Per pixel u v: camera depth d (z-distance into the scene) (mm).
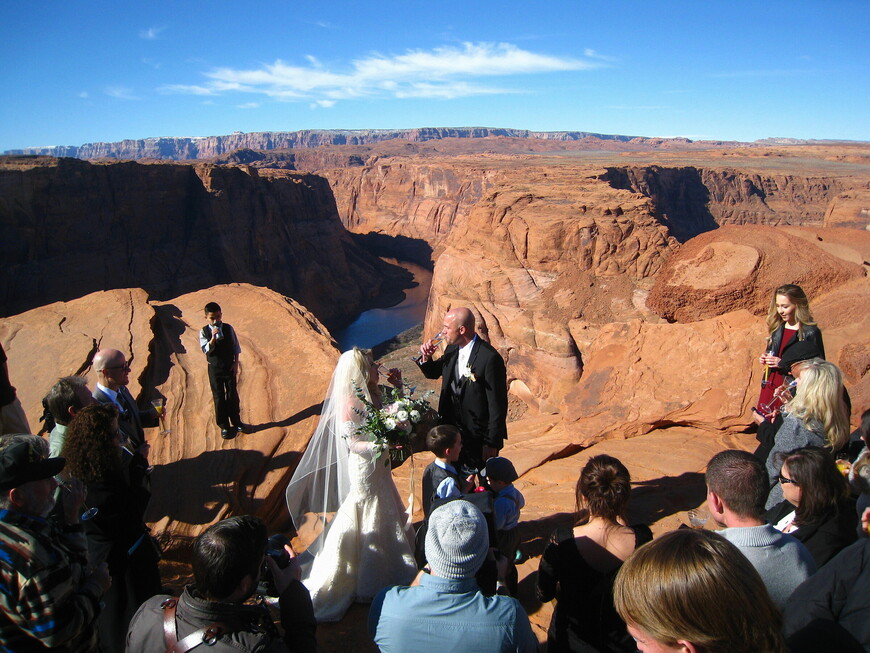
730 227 18938
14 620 3326
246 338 12156
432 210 151000
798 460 3906
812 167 176625
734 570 2088
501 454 9609
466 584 3234
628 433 9773
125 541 4773
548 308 43062
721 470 3430
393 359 60344
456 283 52094
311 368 10945
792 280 16125
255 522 3129
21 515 3414
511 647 3117
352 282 109750
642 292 41469
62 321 11820
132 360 10523
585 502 3879
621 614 2309
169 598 3246
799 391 4895
